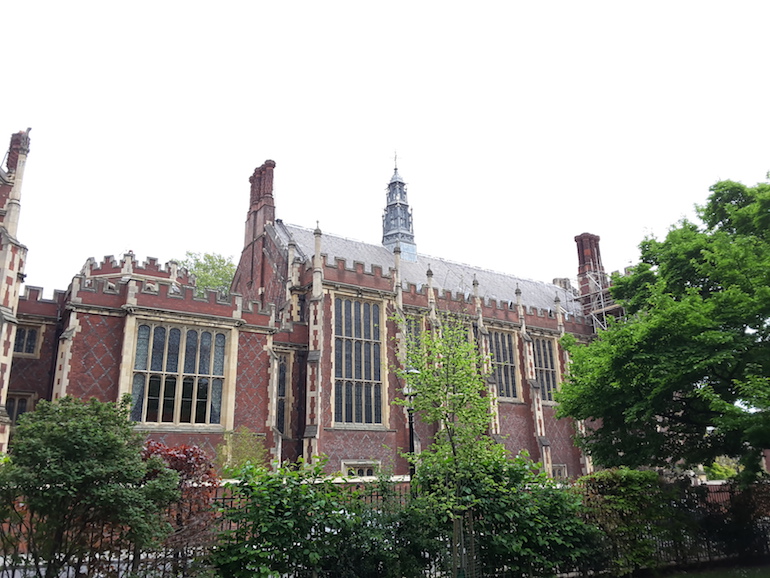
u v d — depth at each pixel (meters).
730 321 17.94
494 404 18.89
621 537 14.77
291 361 33.72
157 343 27.14
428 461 13.29
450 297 40.25
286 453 32.09
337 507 11.34
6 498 9.02
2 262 24.61
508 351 42.62
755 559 17.75
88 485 9.19
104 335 26.14
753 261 18.08
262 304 39.84
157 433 25.66
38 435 9.23
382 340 35.72
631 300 25.20
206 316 28.17
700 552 16.55
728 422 15.12
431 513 12.34
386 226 52.25
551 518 13.82
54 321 28.77
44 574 9.98
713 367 18.09
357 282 35.91
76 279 25.98
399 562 11.79
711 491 17.97
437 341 14.40
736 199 22.38
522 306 44.09
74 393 24.78
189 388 27.47
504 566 13.38
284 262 38.53
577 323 47.91
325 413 32.31
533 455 40.50
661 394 18.70
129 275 33.31
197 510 10.78
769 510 18.27
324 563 11.33
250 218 44.47
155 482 9.63
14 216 25.75
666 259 22.80
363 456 32.62
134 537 9.38
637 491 15.12
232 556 10.36
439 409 13.37
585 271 54.22
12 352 25.41
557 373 44.81
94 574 9.97
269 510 10.51
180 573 10.44
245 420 28.38
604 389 20.28
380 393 34.91
